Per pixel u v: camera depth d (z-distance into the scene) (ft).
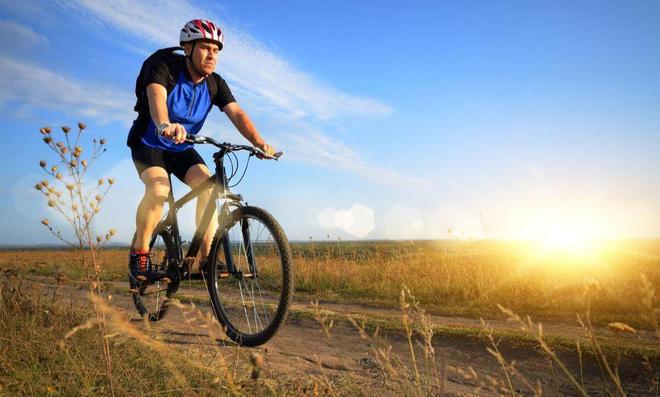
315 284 31.07
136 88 13.89
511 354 12.41
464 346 13.32
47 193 7.72
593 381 10.14
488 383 10.03
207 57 13.64
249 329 12.26
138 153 13.99
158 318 14.78
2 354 9.17
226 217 12.78
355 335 14.97
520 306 22.38
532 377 10.59
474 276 27.14
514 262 30.53
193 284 30.19
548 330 17.51
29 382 8.12
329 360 11.69
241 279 12.60
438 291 26.81
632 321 17.88
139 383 8.28
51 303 12.59
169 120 13.89
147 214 13.75
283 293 11.44
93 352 9.56
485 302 23.56
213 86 14.42
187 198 14.01
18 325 11.08
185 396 7.72
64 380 8.39
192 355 10.14
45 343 9.71
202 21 13.57
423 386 9.30
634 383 9.89
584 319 19.12
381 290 28.35
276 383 8.95
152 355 9.31
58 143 7.69
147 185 13.82
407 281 29.12
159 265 14.82
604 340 12.94
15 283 13.47
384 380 9.37
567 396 9.35
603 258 31.32
